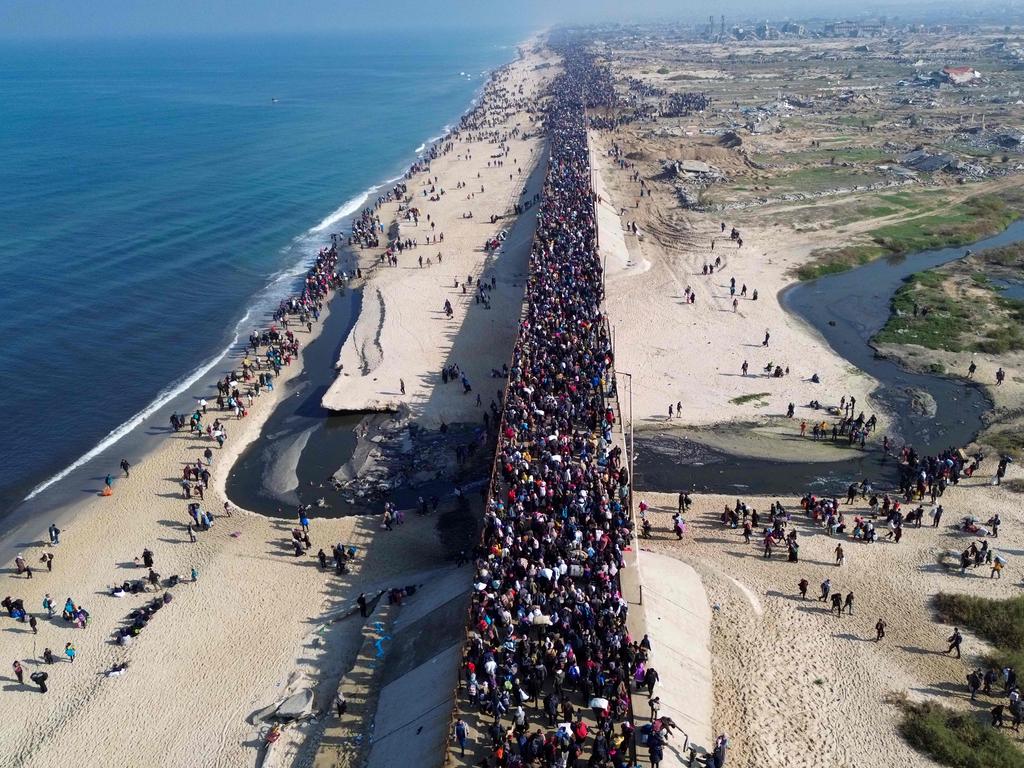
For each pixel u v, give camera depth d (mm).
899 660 34969
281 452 57219
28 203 120562
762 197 114625
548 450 45062
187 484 51312
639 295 80375
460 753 27859
